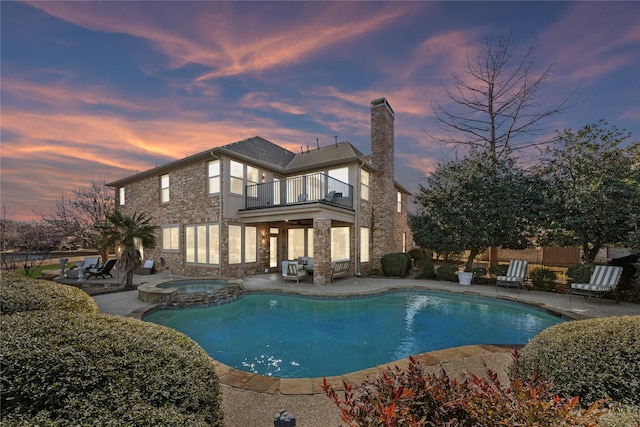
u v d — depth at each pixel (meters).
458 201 11.90
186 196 13.18
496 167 11.42
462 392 1.67
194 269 12.66
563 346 2.80
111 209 19.16
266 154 14.66
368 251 14.55
